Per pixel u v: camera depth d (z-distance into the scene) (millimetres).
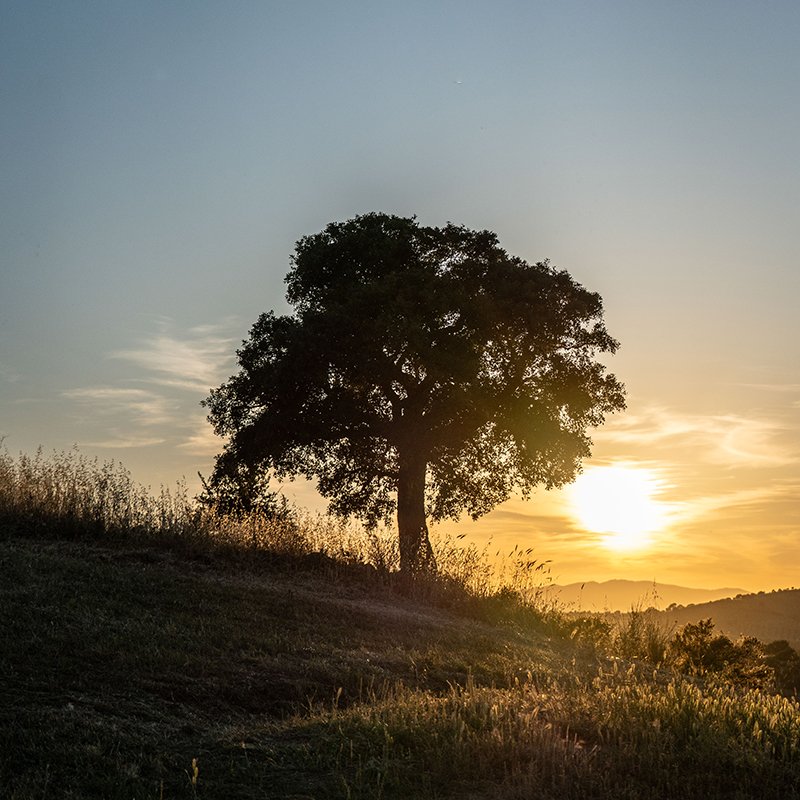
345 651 13203
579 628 19781
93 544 17828
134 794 6973
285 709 10375
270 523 21172
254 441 26406
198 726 9031
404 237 26672
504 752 8508
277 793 7414
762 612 81812
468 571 21219
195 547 18641
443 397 25562
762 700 11289
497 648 15555
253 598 15477
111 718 8641
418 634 15516
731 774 8406
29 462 19922
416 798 7527
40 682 9281
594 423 27469
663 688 13125
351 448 26953
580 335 27359
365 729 8969
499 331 26281
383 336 24734
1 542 16859
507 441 27016
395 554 20906
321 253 26891
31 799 6559
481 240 27422
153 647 11273
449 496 27141
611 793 7727
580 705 10258
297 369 25391
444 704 9945
